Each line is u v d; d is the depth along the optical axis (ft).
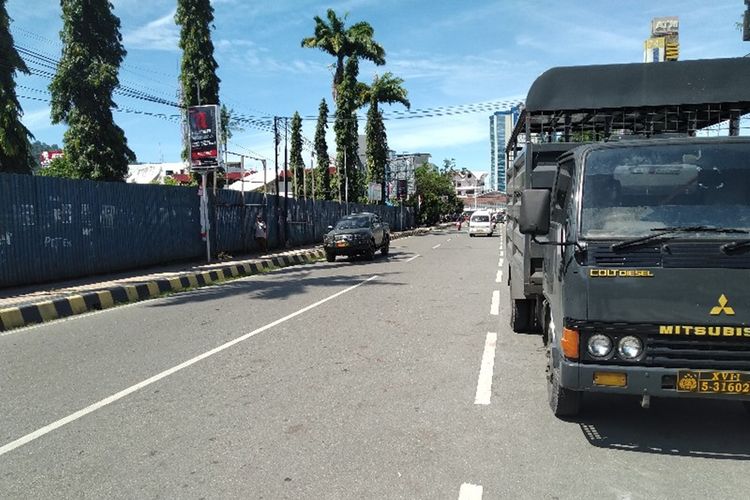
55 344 26.71
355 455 13.65
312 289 43.19
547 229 14.79
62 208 46.26
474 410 16.57
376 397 17.79
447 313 31.73
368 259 72.49
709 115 20.85
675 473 12.53
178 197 62.13
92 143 63.21
